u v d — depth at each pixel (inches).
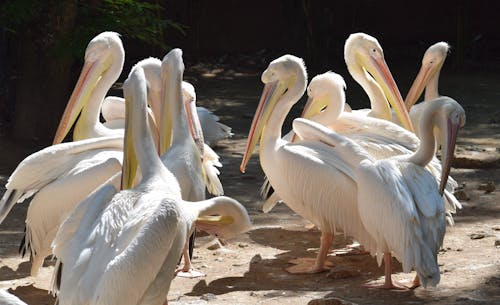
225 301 248.4
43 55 515.2
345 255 302.5
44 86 519.8
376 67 357.7
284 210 364.2
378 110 358.6
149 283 198.2
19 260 295.0
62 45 496.7
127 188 236.2
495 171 428.8
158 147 297.4
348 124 315.9
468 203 363.3
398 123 369.1
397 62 868.0
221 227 246.1
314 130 286.7
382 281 266.4
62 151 272.7
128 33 518.0
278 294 254.7
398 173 258.2
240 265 290.2
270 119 302.7
